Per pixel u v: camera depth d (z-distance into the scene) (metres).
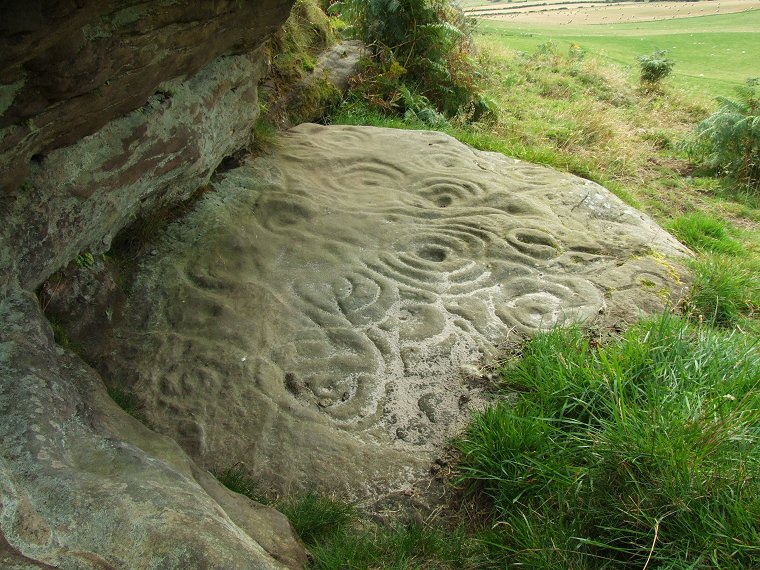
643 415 2.86
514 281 4.25
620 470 2.63
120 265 4.08
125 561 1.86
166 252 4.30
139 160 3.77
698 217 5.85
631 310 4.02
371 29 8.11
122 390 3.42
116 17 2.64
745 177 7.30
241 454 3.12
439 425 3.29
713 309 4.22
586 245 4.60
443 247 4.56
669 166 7.79
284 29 6.89
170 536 1.94
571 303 4.07
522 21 25.69
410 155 5.77
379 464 3.08
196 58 3.86
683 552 2.36
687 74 13.97
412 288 4.15
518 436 2.94
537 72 11.20
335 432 3.23
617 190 6.25
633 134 8.61
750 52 16.69
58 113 2.76
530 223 4.79
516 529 2.65
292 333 3.80
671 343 3.32
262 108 6.00
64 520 1.94
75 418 2.53
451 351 3.69
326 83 7.23
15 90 2.38
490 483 2.96
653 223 5.19
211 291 4.07
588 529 2.59
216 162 4.93
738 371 3.20
